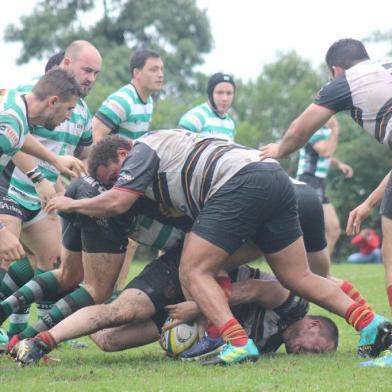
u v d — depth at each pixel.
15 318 19.27
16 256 15.72
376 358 16.36
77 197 17.03
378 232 75.44
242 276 18.00
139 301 16.77
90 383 14.02
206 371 15.20
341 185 76.88
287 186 16.41
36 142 18.22
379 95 16.06
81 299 17.11
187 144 16.44
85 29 99.31
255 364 15.86
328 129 33.06
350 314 16.70
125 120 24.22
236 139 82.19
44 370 15.36
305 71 93.81
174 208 16.66
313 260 19.03
